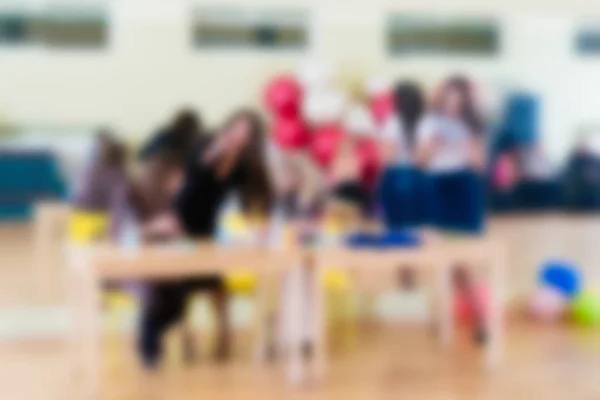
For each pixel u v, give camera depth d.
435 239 4.67
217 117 9.97
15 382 4.24
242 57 10.05
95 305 3.94
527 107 10.92
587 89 11.32
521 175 10.88
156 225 4.45
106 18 9.90
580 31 11.09
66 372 4.41
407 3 10.23
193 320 5.53
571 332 5.37
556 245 8.60
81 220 4.96
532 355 4.84
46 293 6.14
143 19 9.91
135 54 9.93
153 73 9.96
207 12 9.98
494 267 4.56
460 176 5.12
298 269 4.28
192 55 9.99
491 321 4.67
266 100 8.70
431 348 5.03
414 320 5.73
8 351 4.77
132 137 9.88
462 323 5.36
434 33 10.40
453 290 5.28
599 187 11.00
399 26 10.27
